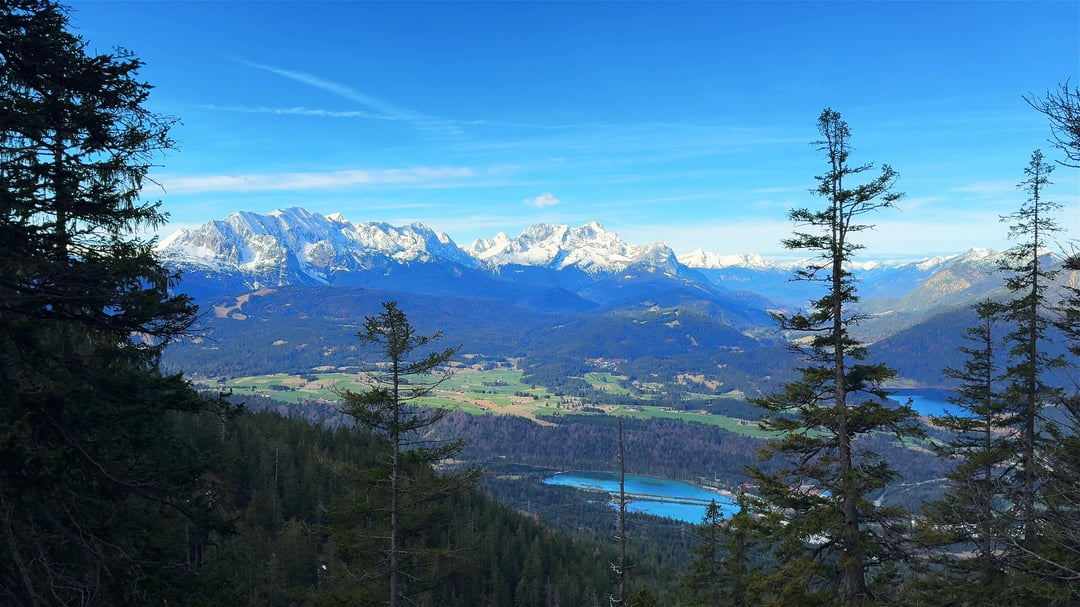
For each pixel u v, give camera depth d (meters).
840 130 19.83
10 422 10.36
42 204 11.65
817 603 19.05
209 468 13.86
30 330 11.44
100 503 11.98
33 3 11.80
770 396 21.70
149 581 11.77
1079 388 14.49
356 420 22.17
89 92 12.32
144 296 12.03
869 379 20.47
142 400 12.52
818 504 20.11
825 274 20.69
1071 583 13.83
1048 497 13.07
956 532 16.80
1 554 10.91
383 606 21.75
